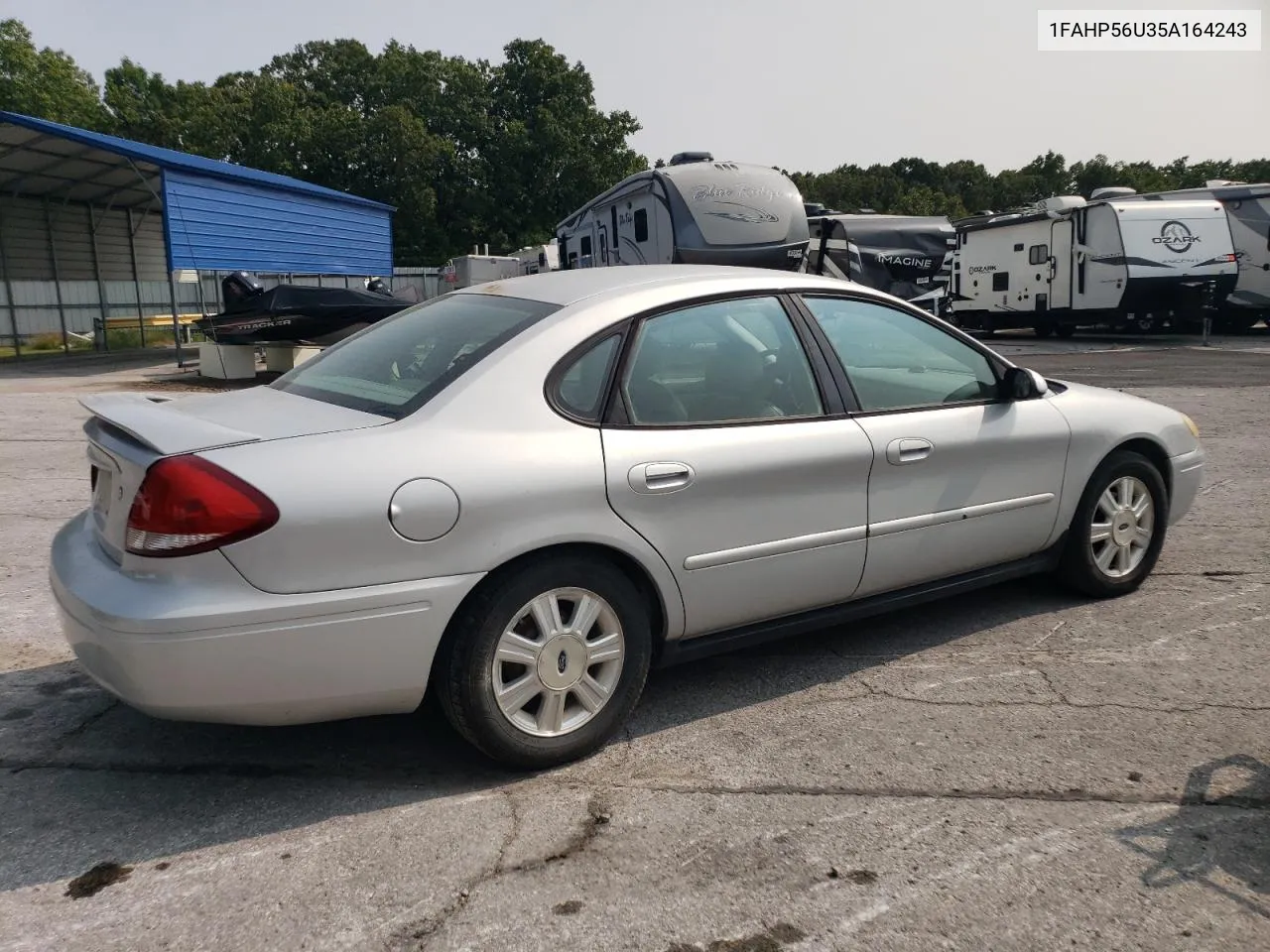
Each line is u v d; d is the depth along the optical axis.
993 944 2.35
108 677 2.78
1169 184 81.44
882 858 2.69
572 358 3.26
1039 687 3.79
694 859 2.70
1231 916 2.44
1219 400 11.80
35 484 7.60
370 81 49.41
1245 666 3.95
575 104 47.59
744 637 3.63
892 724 3.51
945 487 3.98
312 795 3.06
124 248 27.61
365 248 24.34
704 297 3.60
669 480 3.28
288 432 2.94
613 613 3.25
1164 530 4.85
